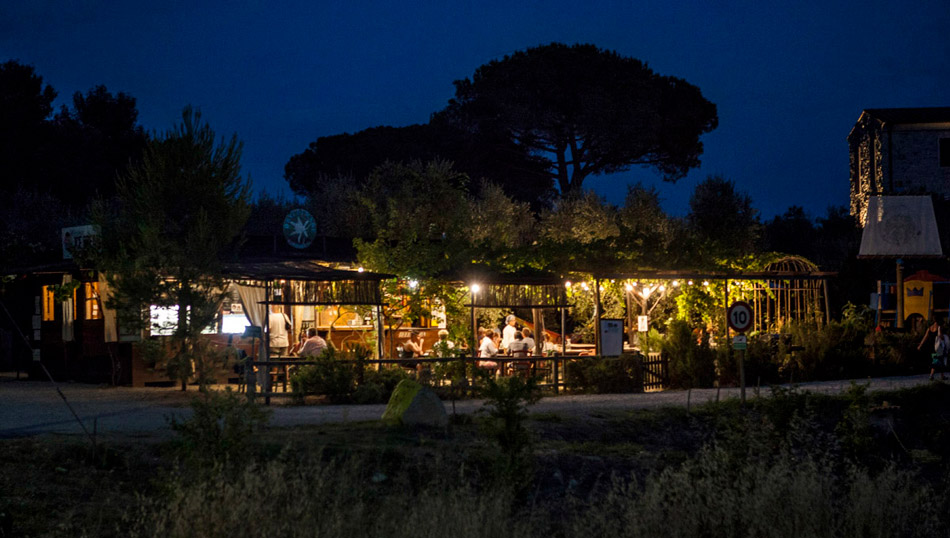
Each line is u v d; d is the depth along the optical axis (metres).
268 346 18.48
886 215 28.72
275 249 24.56
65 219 34.34
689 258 25.12
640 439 14.81
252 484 8.23
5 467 9.77
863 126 49.47
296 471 9.67
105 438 11.36
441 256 23.73
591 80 47.97
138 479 9.91
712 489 10.07
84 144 43.47
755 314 26.17
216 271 18.36
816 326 25.05
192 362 18.25
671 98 49.69
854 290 29.06
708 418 16.06
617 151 48.28
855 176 51.00
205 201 18.95
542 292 21.55
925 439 17.22
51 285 22.14
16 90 43.09
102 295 19.86
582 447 13.62
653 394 19.67
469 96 52.06
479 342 23.53
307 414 15.22
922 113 48.19
